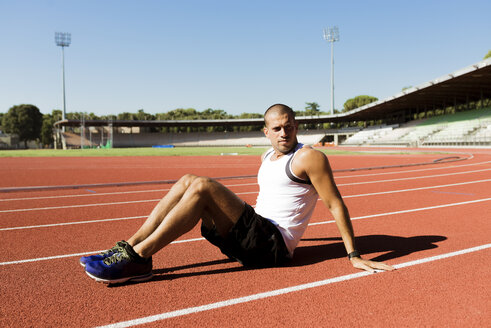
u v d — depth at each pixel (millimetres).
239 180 9633
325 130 72438
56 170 13711
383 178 9461
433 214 4676
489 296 2096
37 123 91375
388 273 2502
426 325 1751
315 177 2467
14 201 6113
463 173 10508
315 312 1903
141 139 79625
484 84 35688
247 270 2627
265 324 1770
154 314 1897
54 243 3428
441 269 2562
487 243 3213
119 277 2268
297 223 2639
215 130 85312
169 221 2270
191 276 2506
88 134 80812
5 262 2846
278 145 2541
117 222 4414
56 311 1944
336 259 2855
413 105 50344
